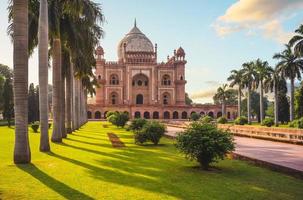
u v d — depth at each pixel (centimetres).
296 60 4744
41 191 934
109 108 8862
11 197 875
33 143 2339
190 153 1248
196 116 7206
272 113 8288
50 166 1329
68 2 2105
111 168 1270
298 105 5488
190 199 849
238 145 2128
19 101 1405
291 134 2359
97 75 9269
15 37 1407
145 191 925
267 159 1436
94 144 2227
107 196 877
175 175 1137
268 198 868
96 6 2353
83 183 1023
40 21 1844
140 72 9369
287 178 1099
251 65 6312
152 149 1922
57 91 2348
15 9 1410
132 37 9725
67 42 2423
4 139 2734
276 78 5103
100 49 9338
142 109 8950
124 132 3588
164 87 9419
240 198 864
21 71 1408
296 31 4212
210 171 1211
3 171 1230
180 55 9469
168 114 9100
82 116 5284
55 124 2356
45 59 1845
